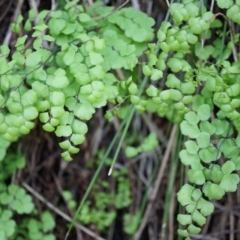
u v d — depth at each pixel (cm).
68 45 50
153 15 57
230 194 58
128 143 60
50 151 60
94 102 49
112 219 60
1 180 57
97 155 61
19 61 50
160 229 60
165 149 60
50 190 60
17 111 49
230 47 52
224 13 54
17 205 56
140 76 57
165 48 50
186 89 50
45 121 49
